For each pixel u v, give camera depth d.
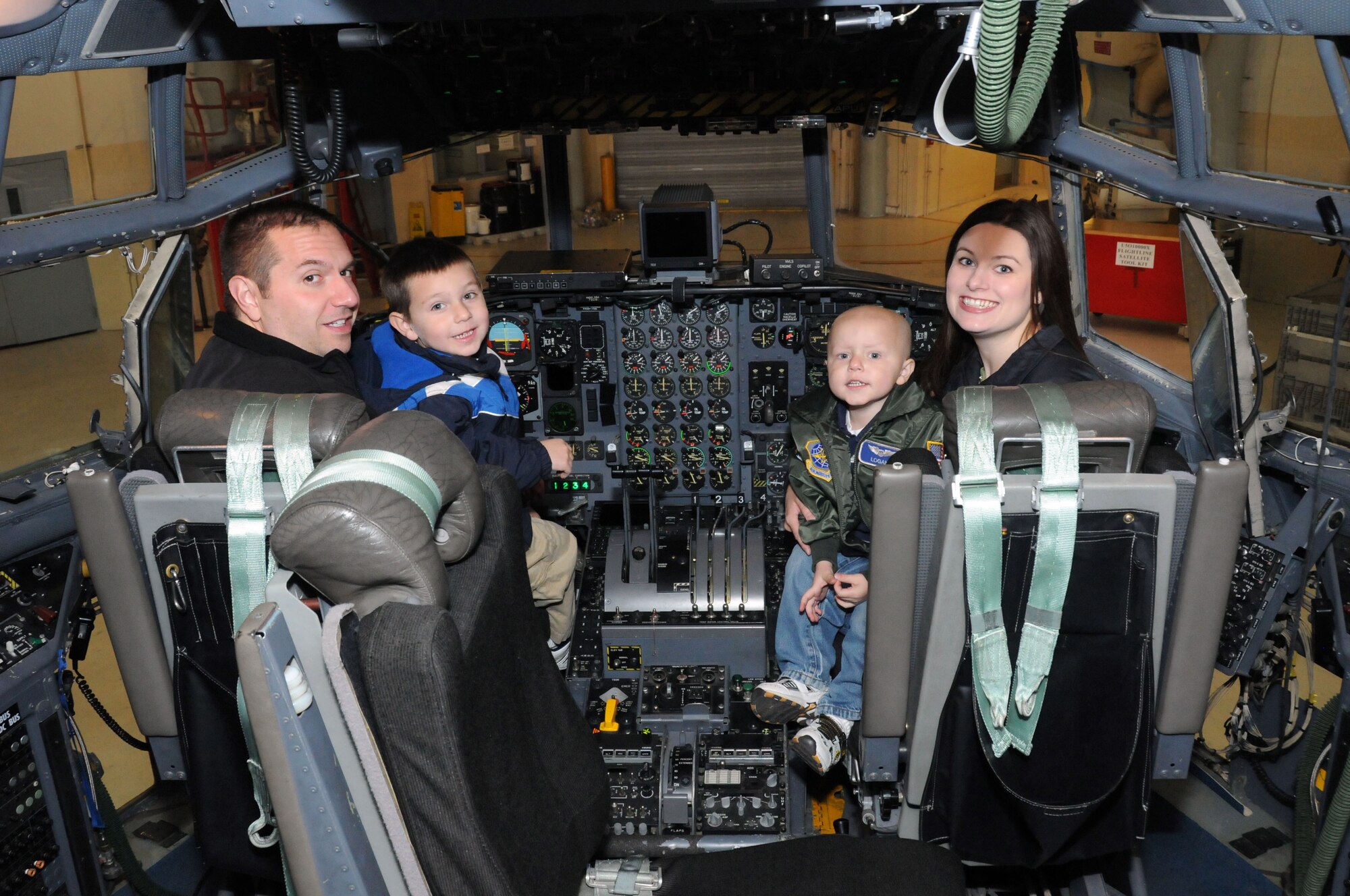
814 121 3.28
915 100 3.13
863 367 2.65
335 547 1.40
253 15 2.19
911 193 6.53
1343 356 2.63
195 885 3.17
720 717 3.32
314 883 1.50
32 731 2.62
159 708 2.20
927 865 2.01
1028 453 1.96
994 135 2.27
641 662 3.46
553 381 3.84
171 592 2.01
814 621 2.86
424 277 2.61
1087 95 2.97
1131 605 1.95
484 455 2.52
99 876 2.85
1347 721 2.56
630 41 2.52
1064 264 2.61
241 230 2.47
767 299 3.69
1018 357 2.55
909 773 2.21
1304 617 2.80
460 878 1.45
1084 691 2.02
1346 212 2.37
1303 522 2.69
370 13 2.18
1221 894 3.05
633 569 3.59
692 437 3.91
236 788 2.18
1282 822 3.29
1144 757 2.11
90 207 2.79
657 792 3.16
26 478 2.75
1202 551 1.90
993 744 2.03
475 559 1.72
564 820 1.80
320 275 2.51
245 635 1.33
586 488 3.98
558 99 3.33
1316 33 2.17
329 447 1.90
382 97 3.14
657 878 2.01
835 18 2.31
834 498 2.78
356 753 1.49
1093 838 2.22
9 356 7.24
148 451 2.33
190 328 3.21
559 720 1.95
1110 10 2.51
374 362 2.78
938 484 1.95
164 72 2.73
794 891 1.96
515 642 1.77
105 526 2.00
